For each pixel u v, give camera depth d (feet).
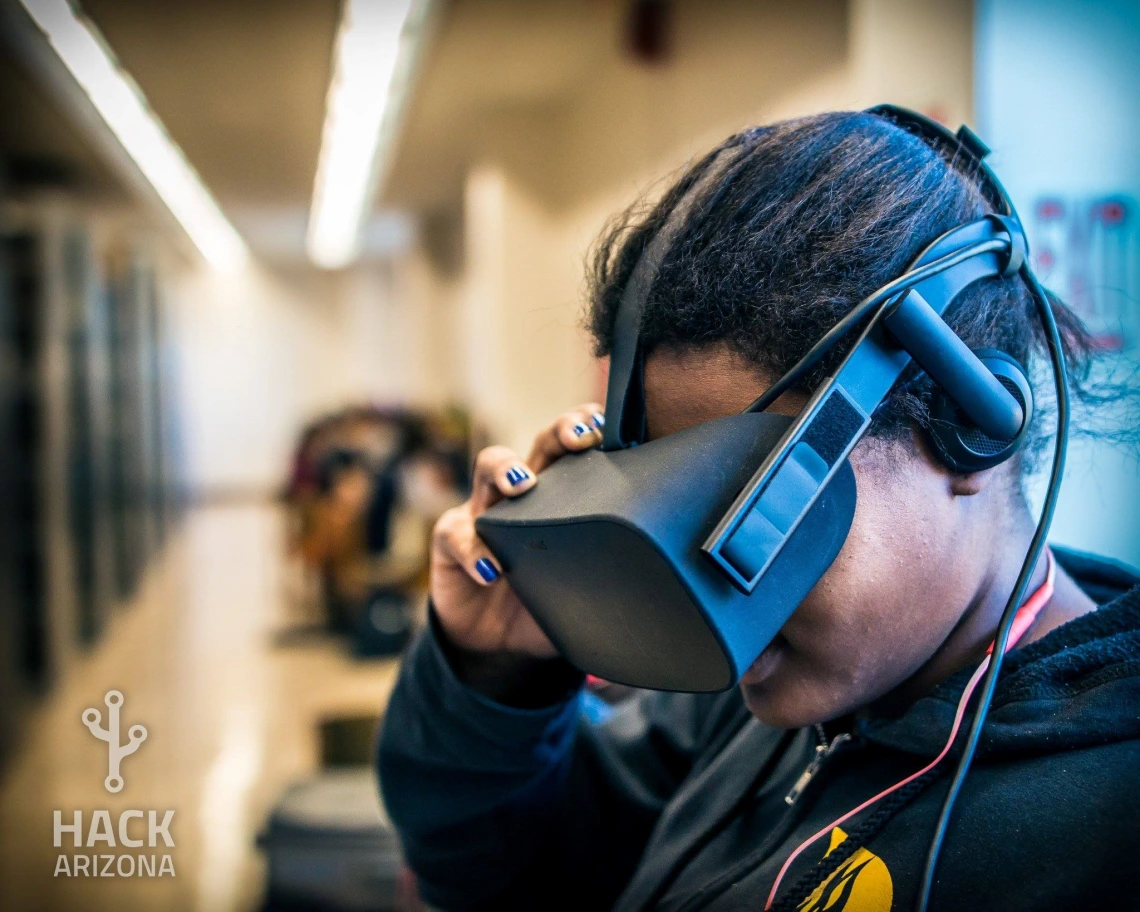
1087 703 1.55
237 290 43.06
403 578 15.51
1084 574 2.11
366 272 42.52
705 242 1.65
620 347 1.74
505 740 2.31
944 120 5.92
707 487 1.46
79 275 17.87
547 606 1.86
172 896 7.06
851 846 1.68
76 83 16.42
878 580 1.57
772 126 1.84
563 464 1.94
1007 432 1.53
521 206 18.44
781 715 1.70
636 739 2.80
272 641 16.44
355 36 13.16
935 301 1.58
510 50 14.71
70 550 15.72
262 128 19.90
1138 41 4.53
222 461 43.34
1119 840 1.38
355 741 6.63
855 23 6.32
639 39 11.19
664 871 2.19
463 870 2.57
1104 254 4.56
